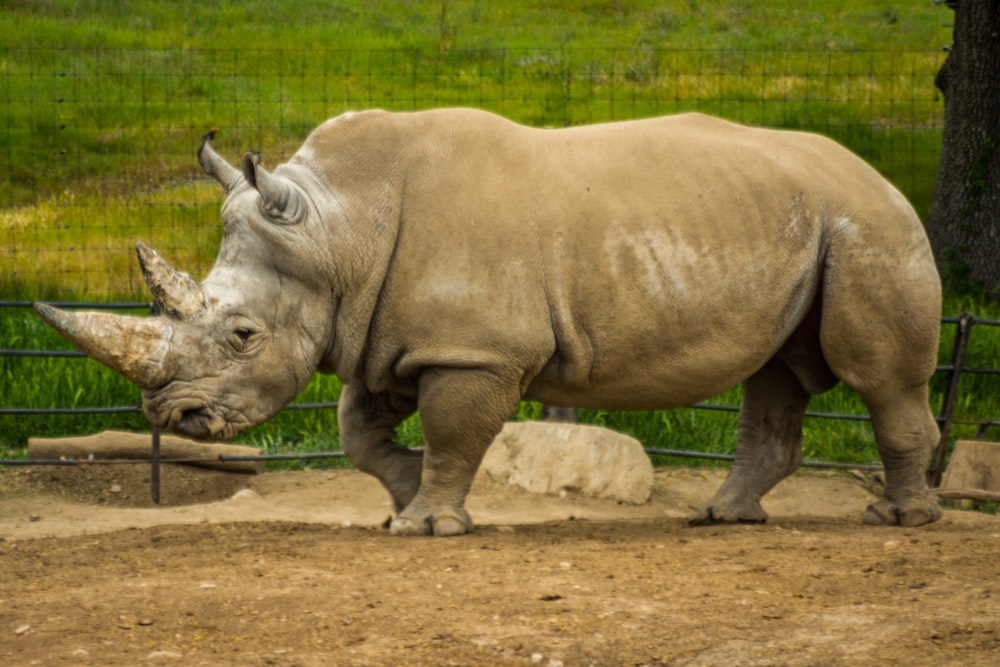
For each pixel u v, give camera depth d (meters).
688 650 13.42
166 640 13.89
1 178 46.88
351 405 19.81
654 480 26.69
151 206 42.91
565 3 89.38
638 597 15.05
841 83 62.94
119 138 51.50
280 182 17.53
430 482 18.94
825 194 19.09
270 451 27.56
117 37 69.88
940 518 20.58
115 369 17.08
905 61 68.44
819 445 28.48
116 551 18.06
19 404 28.27
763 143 19.53
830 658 13.15
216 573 16.34
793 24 84.62
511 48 72.25
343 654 13.38
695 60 68.44
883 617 14.27
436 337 17.91
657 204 18.39
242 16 78.44
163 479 26.05
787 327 19.16
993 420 27.23
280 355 17.75
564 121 54.44
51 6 75.12
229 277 17.61
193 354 17.30
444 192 18.08
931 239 41.12
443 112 18.77
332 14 81.69
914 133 54.47
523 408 28.83
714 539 18.73
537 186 18.20
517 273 17.86
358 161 18.23
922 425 20.02
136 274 37.25
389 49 69.69
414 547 17.89
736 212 18.66
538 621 14.22
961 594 15.06
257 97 54.38
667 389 18.80
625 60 68.44
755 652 13.34
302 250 17.59
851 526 20.47
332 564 16.77
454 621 14.26
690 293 18.36
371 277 17.98
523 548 17.92
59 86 57.16
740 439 21.42
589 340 18.27
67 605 14.98
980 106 39.84
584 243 18.08
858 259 18.94
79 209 43.28
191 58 64.06
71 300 33.72
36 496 24.83
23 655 13.45
